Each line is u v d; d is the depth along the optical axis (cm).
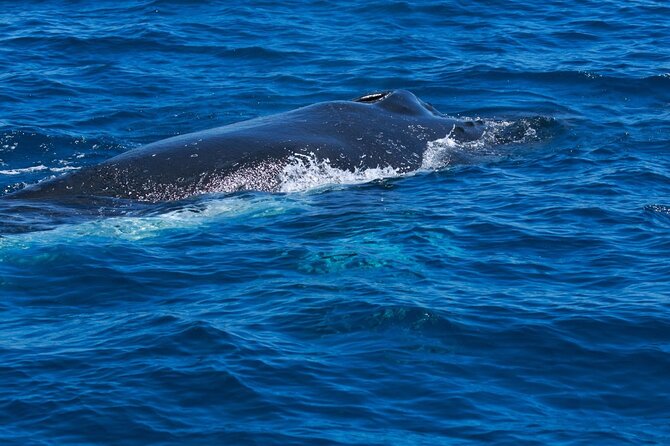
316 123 9169
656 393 5278
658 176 8706
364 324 5909
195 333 5766
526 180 8669
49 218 7725
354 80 11838
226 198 8269
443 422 4997
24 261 6925
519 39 13288
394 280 6556
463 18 14075
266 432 4881
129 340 5747
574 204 7981
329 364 5481
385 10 14288
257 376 5338
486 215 7769
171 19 14012
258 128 9031
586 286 6481
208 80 11888
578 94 11388
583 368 5500
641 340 5750
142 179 8344
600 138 9862
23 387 5244
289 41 13138
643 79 11650
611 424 5006
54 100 11138
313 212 7956
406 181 8719
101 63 12388
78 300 6419
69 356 5569
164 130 10400
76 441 4822
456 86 11588
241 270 6800
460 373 5434
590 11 14462
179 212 7975
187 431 4897
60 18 14125
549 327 5872
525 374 5441
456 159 9231
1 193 8656
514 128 10062
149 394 5178
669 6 14650
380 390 5256
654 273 6656
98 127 10412
